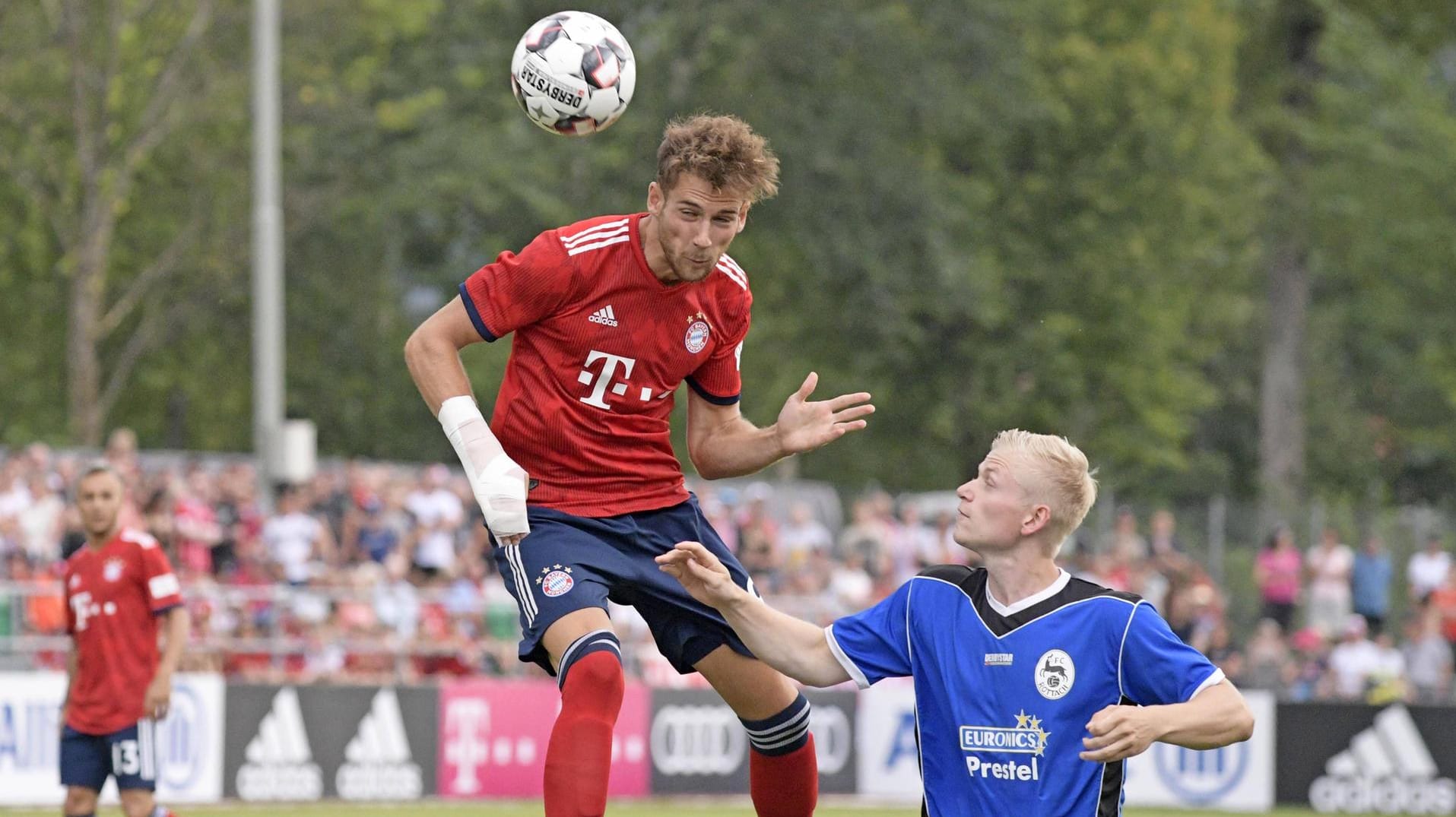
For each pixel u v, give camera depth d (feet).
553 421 69.36
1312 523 257.75
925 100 369.30
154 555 108.47
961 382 410.52
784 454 71.36
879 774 189.98
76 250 342.23
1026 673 58.54
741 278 71.00
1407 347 491.72
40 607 170.40
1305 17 436.35
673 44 357.20
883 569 221.05
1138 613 58.18
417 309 422.41
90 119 332.60
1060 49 406.00
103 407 362.33
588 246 67.87
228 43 352.08
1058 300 410.93
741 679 73.26
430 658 185.68
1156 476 474.08
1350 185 416.26
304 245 393.70
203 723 163.84
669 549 71.56
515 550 69.72
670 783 183.01
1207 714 55.52
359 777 171.01
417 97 371.56
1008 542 59.26
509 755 178.60
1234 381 507.71
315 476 210.38
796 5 358.43
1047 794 58.23
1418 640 230.48
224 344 402.72
